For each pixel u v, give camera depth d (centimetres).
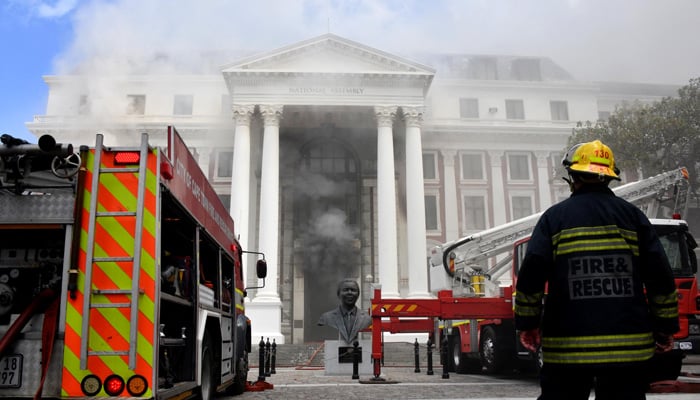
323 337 3631
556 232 288
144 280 423
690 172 2705
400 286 3569
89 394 405
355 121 3641
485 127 3850
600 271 275
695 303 879
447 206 3797
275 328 2891
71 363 409
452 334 1409
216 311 684
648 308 284
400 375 1330
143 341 414
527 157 3941
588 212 286
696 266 904
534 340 287
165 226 584
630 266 277
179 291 553
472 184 3856
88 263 421
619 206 289
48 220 435
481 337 1227
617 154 2905
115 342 411
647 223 287
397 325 1329
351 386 1012
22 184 438
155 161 444
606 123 3112
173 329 568
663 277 274
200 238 625
